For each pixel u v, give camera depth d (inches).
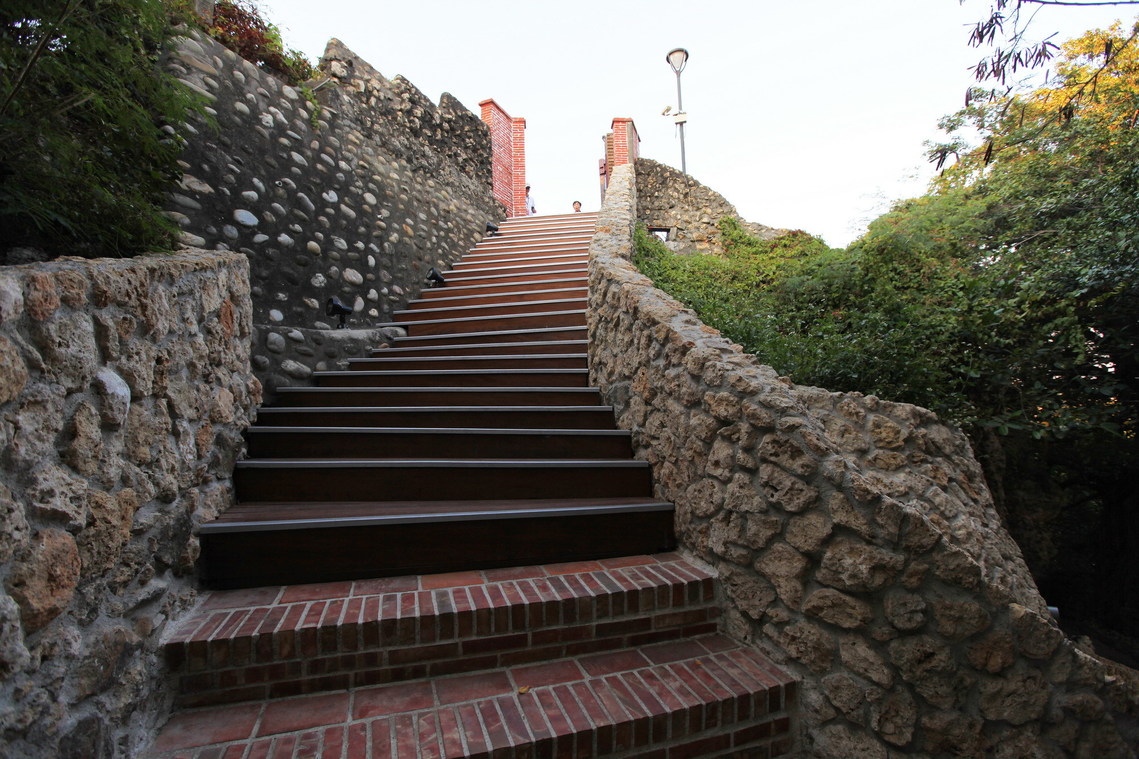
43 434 44.1
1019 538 225.9
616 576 81.0
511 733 57.2
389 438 109.1
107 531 52.2
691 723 62.7
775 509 73.9
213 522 77.2
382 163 213.2
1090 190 170.9
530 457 112.1
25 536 41.3
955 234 202.2
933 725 61.8
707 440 85.1
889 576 64.3
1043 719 61.7
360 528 80.4
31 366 43.1
